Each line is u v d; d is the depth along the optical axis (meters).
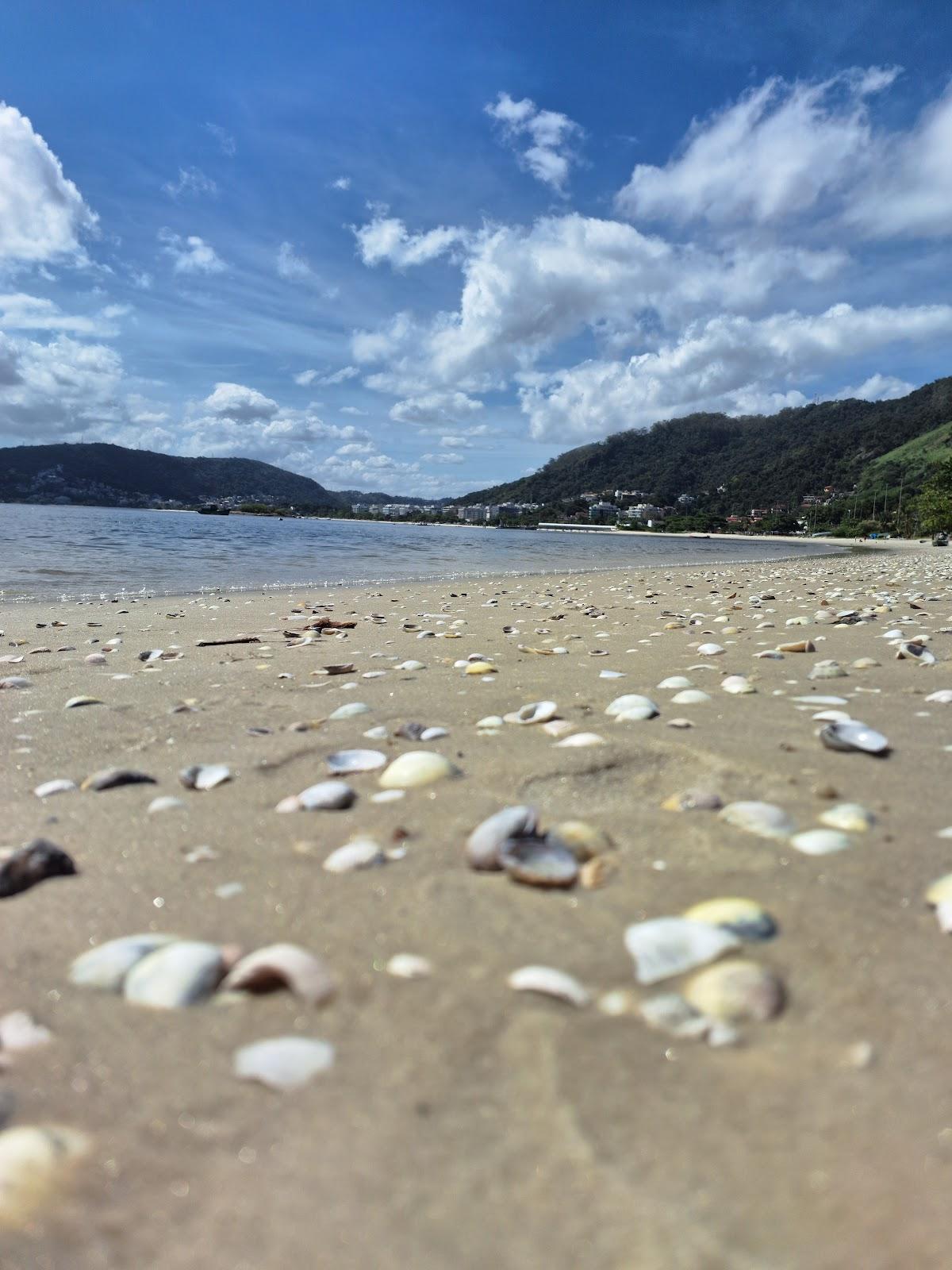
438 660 5.60
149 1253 0.87
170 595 12.66
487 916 1.65
